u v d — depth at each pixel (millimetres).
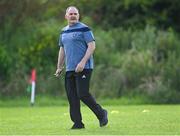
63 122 39094
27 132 32094
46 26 75125
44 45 72750
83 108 54250
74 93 33125
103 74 69312
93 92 67875
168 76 67812
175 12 86750
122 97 67562
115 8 86625
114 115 44562
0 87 69312
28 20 74562
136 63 69438
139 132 31094
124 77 68438
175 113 46094
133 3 86688
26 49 72438
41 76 70062
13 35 73500
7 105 64562
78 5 79500
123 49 75562
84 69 32562
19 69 70812
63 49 33625
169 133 30594
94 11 85000
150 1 86750
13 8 73562
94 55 72500
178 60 69750
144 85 67625
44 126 36031
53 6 76125
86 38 32625
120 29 79250
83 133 30766
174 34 78250
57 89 68625
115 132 31125
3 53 70250
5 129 34094
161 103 65938
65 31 33031
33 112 51094
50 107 59594
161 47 72688
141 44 74125
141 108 54625
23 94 68625
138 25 84250
